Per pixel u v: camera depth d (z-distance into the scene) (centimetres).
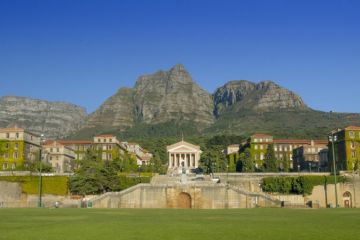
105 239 3744
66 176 14875
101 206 12788
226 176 16062
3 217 6600
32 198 14562
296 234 4053
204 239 3709
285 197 14288
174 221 5700
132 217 6662
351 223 5262
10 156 18412
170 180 16262
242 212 8556
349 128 18162
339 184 14538
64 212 8312
